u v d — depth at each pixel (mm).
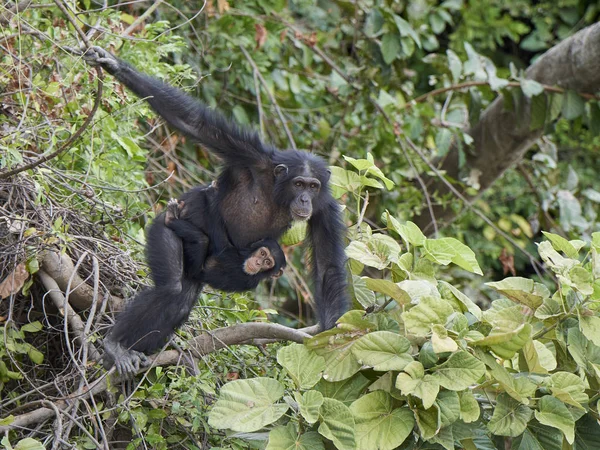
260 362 11008
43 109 11430
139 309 9883
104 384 9461
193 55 17750
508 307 9133
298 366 9047
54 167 11516
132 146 12273
